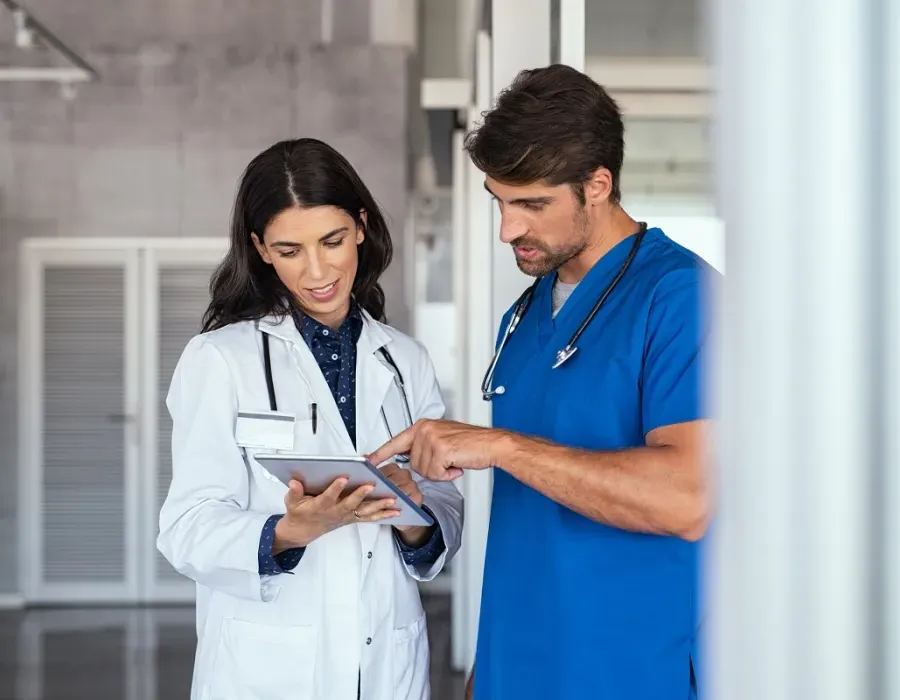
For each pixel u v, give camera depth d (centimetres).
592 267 145
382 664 162
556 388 143
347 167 162
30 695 479
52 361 732
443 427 135
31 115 733
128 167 736
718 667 39
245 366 161
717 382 39
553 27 234
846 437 32
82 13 707
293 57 739
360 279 176
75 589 729
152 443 732
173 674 520
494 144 131
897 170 31
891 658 31
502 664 149
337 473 132
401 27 725
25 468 730
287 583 158
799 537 33
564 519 140
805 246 33
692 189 281
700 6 39
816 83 33
